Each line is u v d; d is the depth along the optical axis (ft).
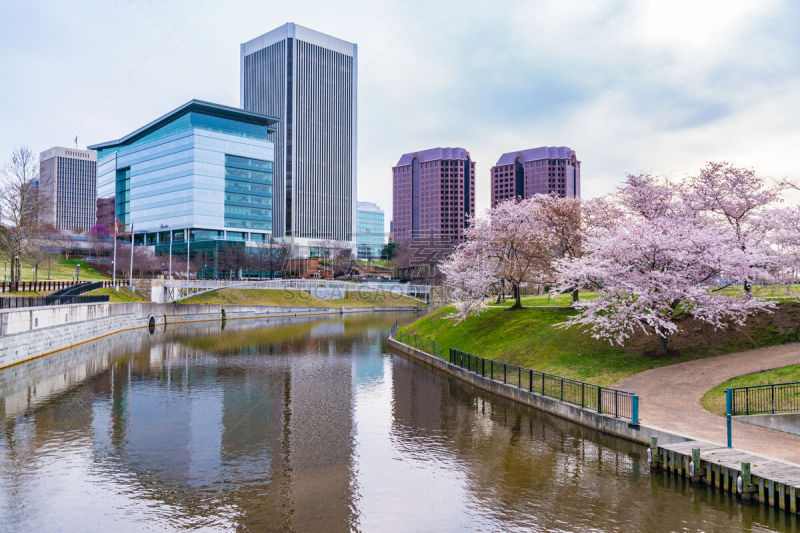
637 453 89.71
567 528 66.74
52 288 283.18
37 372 173.68
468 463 90.02
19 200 289.12
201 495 78.69
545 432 105.40
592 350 136.67
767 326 126.00
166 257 516.32
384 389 149.18
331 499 76.89
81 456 95.40
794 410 89.86
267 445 101.09
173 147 549.13
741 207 155.63
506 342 162.20
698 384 106.93
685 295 117.19
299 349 235.81
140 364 192.95
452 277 205.57
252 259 514.27
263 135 600.80
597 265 130.82
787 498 64.80
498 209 187.93
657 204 160.76
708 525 65.67
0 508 74.49
